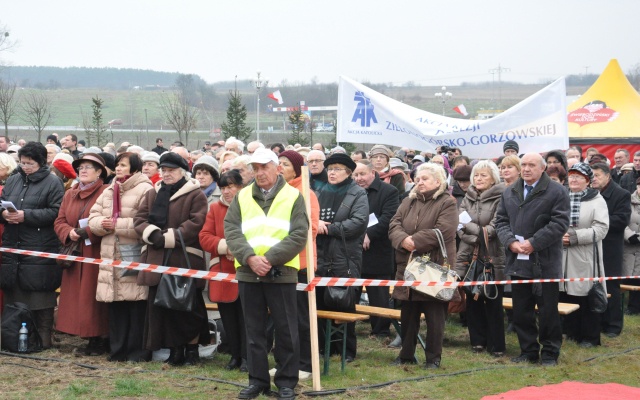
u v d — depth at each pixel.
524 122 10.64
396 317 7.80
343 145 28.97
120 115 71.50
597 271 8.52
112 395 6.31
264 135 47.94
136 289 7.61
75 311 7.91
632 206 10.65
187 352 7.66
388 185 9.03
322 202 7.70
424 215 7.50
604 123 18.78
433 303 7.51
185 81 85.44
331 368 7.44
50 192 8.27
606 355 8.27
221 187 7.36
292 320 6.25
